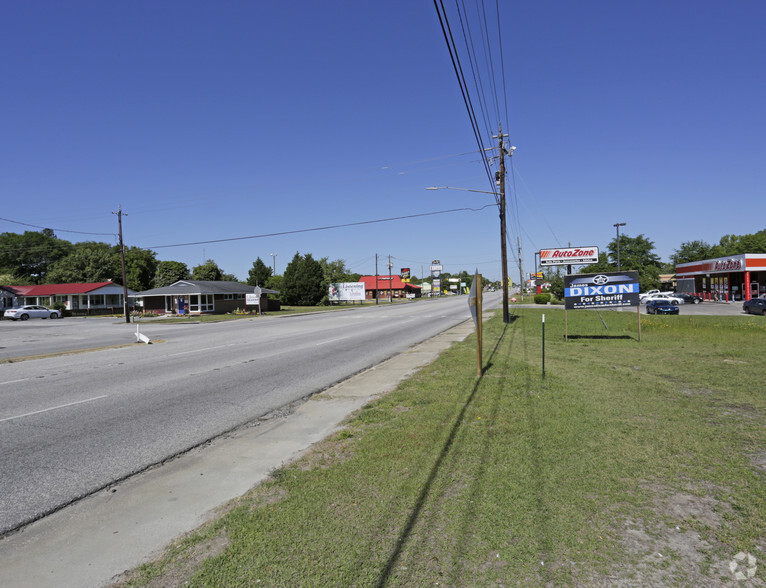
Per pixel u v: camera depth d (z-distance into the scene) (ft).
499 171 82.17
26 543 11.98
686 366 35.12
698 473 14.74
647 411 22.04
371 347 54.70
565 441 17.71
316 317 127.34
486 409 22.79
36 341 71.67
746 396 25.08
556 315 105.09
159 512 13.57
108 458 18.24
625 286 54.90
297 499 13.57
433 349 50.93
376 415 23.11
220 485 15.46
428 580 9.66
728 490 13.55
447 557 10.44
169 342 63.77
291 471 15.99
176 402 27.50
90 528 12.69
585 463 15.55
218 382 33.60
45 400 27.99
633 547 10.73
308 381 33.94
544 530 11.45
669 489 13.65
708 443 17.47
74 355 49.96
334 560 10.44
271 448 19.20
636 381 29.50
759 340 51.34
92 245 308.19
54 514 13.61
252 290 177.99
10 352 55.83
